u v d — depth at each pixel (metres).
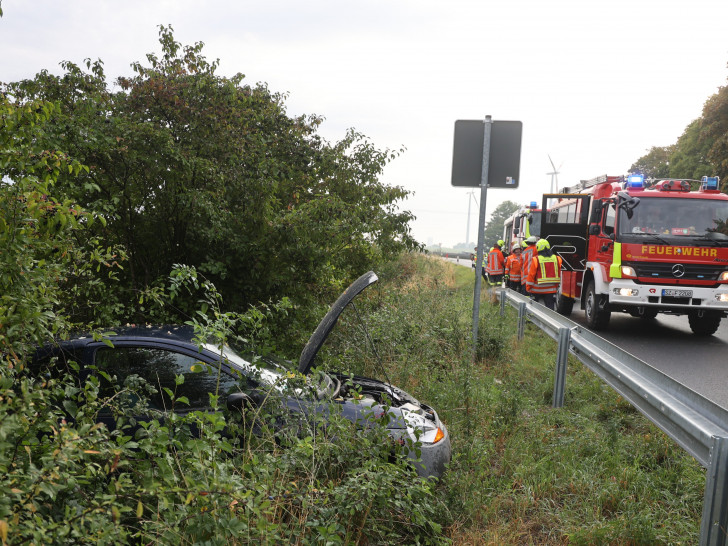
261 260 7.29
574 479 4.74
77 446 2.38
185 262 7.34
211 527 2.47
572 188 17.72
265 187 7.28
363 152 10.52
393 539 3.63
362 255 10.37
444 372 7.53
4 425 2.06
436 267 28.69
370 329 8.00
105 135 6.36
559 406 6.91
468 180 8.74
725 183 34.47
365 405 4.49
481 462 4.84
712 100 35.25
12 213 2.91
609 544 3.86
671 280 12.05
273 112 9.39
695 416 3.77
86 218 3.15
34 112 3.47
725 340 12.23
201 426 2.93
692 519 4.17
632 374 5.03
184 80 7.32
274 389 3.93
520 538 4.02
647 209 12.23
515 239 22.47
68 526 2.11
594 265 13.30
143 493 2.53
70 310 5.37
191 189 6.85
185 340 4.34
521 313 10.78
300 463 3.38
